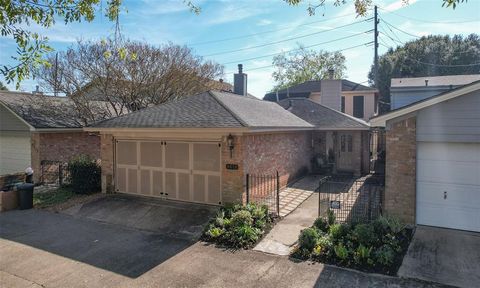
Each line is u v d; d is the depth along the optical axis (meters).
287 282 6.01
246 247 7.64
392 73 35.56
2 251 7.65
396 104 18.88
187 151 10.79
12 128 16.16
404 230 7.96
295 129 13.36
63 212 10.76
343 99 26.59
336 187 13.69
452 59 34.84
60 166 14.00
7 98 16.64
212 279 6.20
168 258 7.17
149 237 8.48
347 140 17.36
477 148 7.88
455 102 7.84
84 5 6.21
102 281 6.20
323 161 17.61
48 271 6.63
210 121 10.05
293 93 29.62
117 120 12.06
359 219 8.56
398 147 8.48
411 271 6.21
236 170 9.92
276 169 12.88
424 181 8.39
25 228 9.27
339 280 6.00
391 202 8.62
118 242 8.16
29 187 11.26
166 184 11.23
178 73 20.30
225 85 26.19
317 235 7.47
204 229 8.62
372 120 8.66
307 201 11.52
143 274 6.45
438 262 6.52
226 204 9.88
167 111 11.78
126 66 18.08
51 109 17.25
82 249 7.74
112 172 12.23
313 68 42.75
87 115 17.64
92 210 10.70
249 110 12.30
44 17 5.93
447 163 8.16
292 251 7.34
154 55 19.25
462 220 8.08
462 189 8.05
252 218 8.70
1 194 10.94
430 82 19.14
